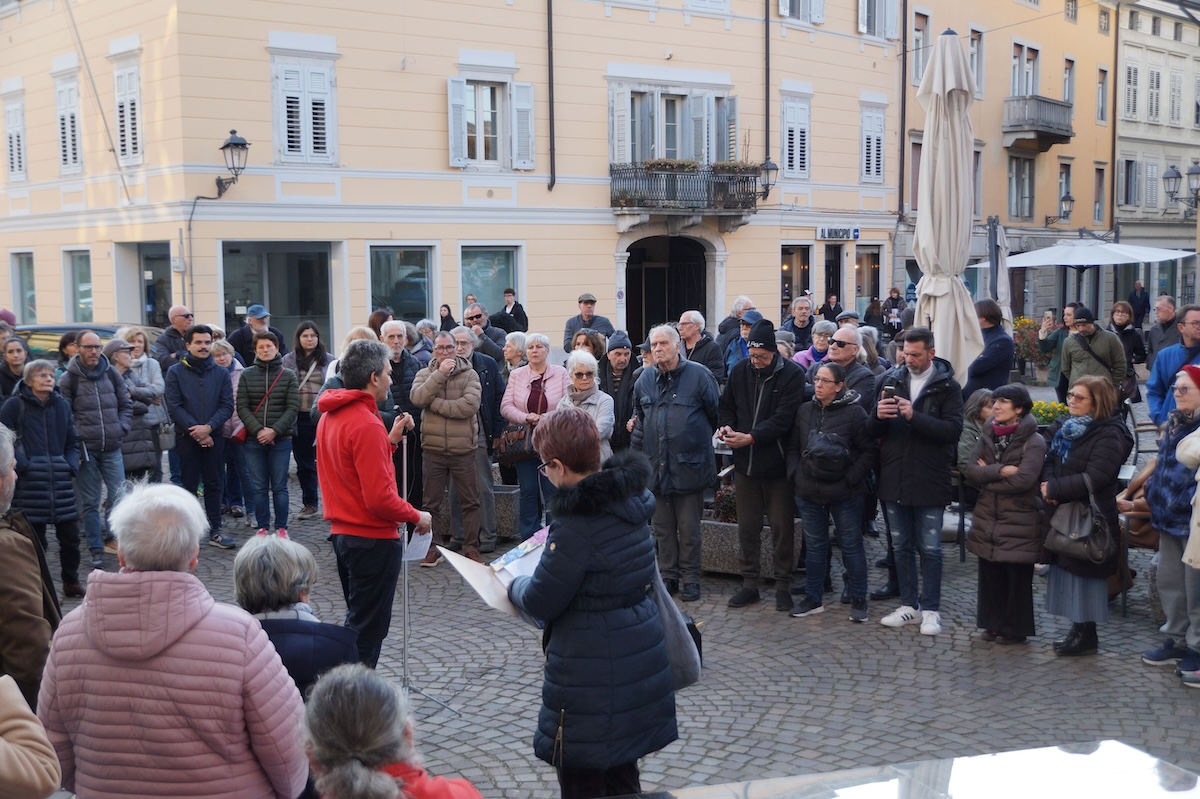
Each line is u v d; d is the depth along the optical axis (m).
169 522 3.12
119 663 3.04
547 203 24.11
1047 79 39.28
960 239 9.95
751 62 27.75
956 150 9.95
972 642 7.36
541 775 5.38
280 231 20.52
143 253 21.69
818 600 7.99
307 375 11.21
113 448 9.57
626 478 3.91
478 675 6.81
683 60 26.28
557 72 24.00
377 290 21.97
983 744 5.66
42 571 4.13
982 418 9.02
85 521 9.58
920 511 7.54
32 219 24.48
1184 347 9.39
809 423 7.80
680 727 5.96
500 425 10.16
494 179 23.22
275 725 3.14
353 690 2.60
